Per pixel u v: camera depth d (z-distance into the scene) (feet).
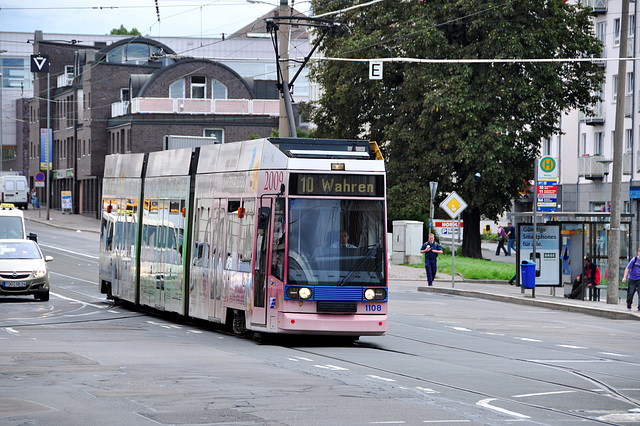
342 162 91.61
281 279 89.30
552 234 178.91
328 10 273.75
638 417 54.13
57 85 497.46
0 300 154.30
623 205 310.04
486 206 265.34
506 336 107.34
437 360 81.25
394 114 272.72
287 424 48.80
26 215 443.73
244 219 96.68
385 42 253.03
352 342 96.12
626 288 173.47
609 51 319.88
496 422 50.57
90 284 188.55
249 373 69.51
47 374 68.08
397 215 269.85
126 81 421.59
